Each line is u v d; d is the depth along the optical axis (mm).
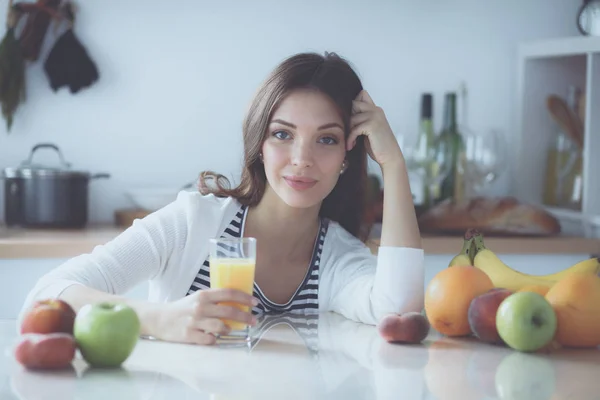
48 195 2762
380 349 1281
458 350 1281
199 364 1146
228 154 3100
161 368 1121
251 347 1271
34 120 2988
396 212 1586
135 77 3033
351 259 1704
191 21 3045
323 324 1514
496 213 2803
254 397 988
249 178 1673
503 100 3250
